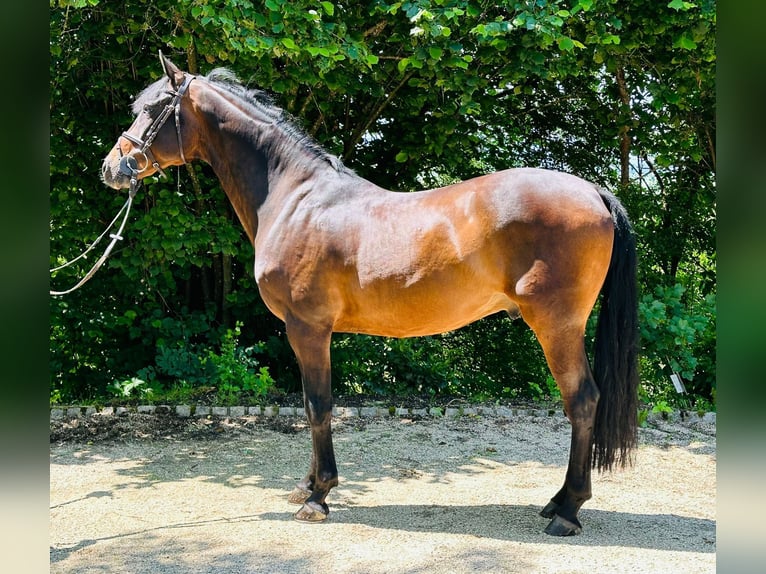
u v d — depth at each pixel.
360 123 6.87
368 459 4.88
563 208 3.19
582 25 5.86
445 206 3.39
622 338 3.33
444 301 3.37
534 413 6.08
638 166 7.83
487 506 3.89
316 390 3.65
